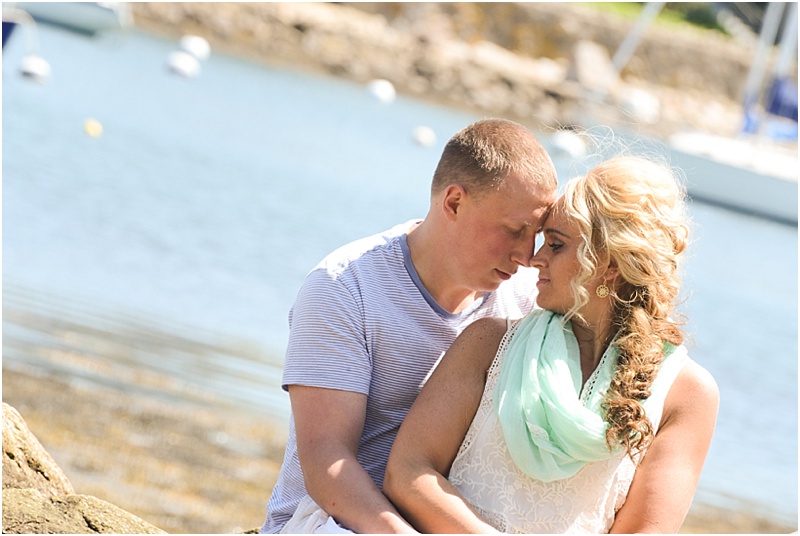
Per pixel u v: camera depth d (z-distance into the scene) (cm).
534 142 399
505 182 388
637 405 351
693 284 2395
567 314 368
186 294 1515
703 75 6247
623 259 361
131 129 2933
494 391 368
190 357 1191
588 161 420
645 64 6206
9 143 2319
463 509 357
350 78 5772
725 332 2023
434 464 373
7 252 1492
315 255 1962
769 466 1248
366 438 404
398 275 405
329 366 388
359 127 4116
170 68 4219
